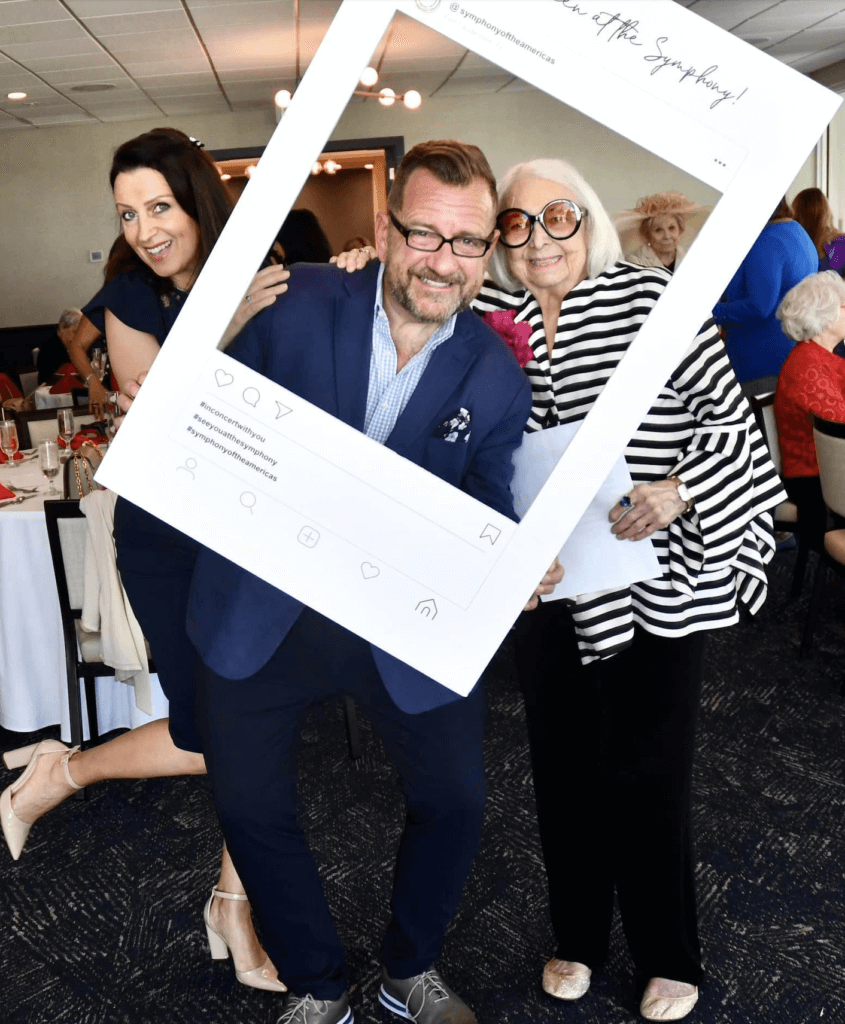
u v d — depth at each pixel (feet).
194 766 6.46
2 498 9.15
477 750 4.93
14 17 19.58
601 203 4.40
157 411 3.19
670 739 4.95
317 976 5.20
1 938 6.45
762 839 7.32
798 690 9.84
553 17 2.82
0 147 33.04
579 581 4.62
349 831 7.54
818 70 31.14
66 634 8.50
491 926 6.42
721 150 2.92
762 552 5.13
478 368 4.08
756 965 5.98
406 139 28.04
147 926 6.53
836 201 31.07
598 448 3.23
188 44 22.85
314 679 4.66
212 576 4.53
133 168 5.13
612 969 6.00
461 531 3.28
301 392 4.05
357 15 2.85
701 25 2.80
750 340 13.97
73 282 34.19
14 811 6.85
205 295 3.10
